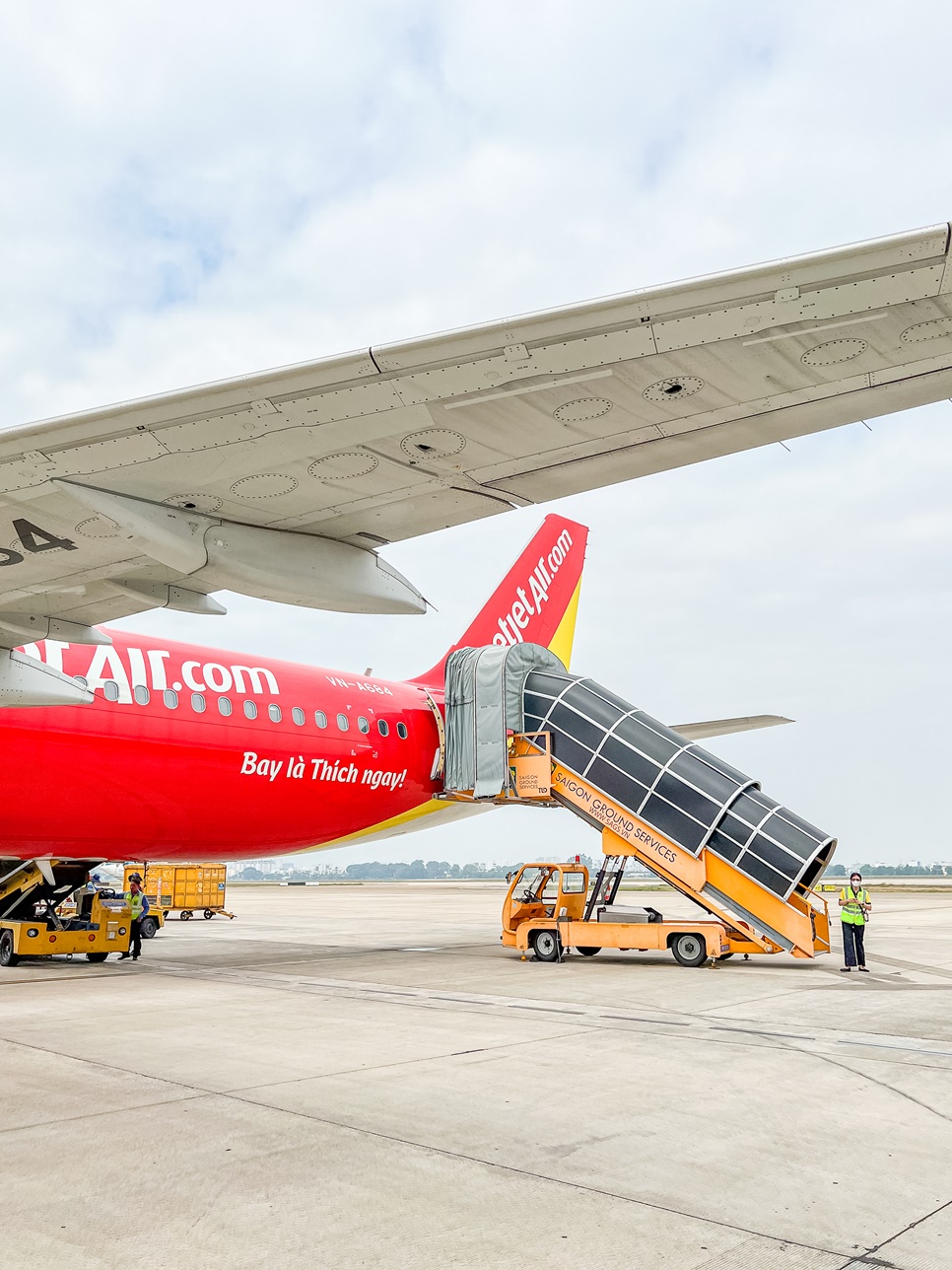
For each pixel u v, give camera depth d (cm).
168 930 2905
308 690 2086
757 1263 449
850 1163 593
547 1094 757
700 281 688
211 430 856
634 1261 450
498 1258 454
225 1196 532
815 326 727
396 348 758
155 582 1191
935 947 2181
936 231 638
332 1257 455
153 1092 764
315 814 2069
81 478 927
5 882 1952
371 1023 1104
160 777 1753
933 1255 458
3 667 1373
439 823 2480
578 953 2023
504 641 2542
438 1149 616
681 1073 838
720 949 1700
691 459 945
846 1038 1008
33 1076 821
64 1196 533
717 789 1770
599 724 1923
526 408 836
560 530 2762
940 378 802
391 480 964
